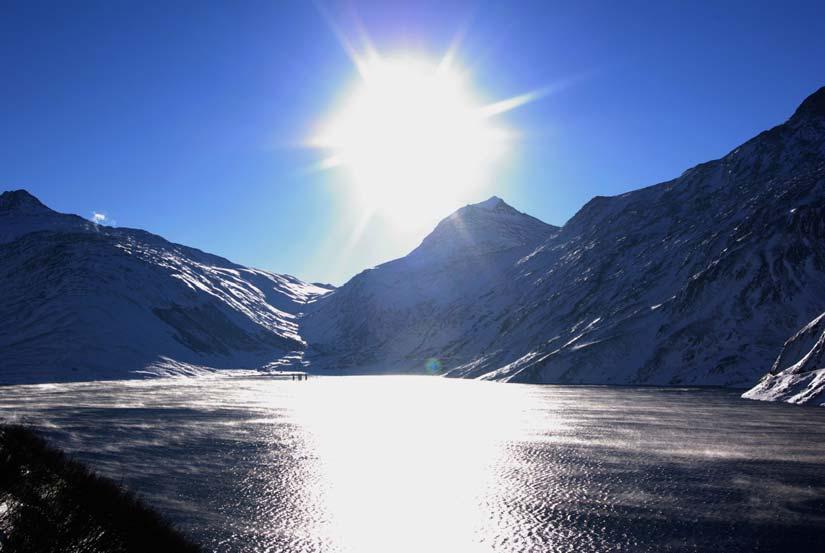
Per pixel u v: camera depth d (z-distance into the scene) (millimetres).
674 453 41938
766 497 29797
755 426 55094
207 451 43844
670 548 22750
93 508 14742
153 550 14352
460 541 23812
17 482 14109
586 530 25000
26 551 11625
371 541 23703
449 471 37156
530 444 47188
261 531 24688
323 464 39438
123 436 50156
